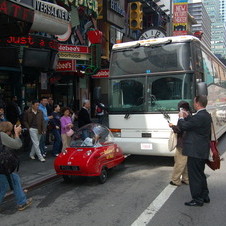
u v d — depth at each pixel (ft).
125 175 25.52
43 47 41.88
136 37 93.86
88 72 56.08
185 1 74.64
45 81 46.37
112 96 29.22
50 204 18.98
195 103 17.80
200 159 17.20
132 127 28.19
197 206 17.57
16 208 18.51
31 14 24.43
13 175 17.84
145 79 27.89
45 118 32.45
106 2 70.79
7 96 46.26
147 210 17.17
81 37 62.08
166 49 27.61
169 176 24.66
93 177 25.35
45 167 27.76
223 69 45.98
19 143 17.48
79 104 67.46
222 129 42.65
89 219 16.24
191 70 26.45
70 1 53.62
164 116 26.89
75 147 23.93
